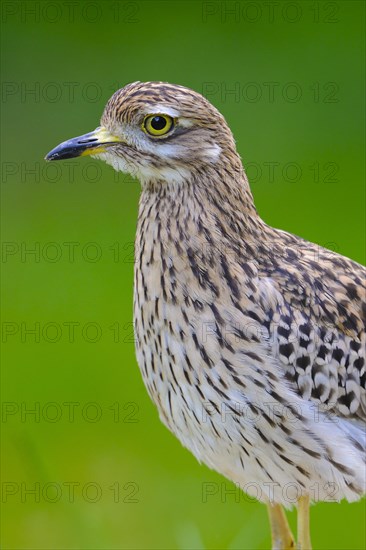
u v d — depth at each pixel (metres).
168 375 8.53
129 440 14.11
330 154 17.81
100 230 17.19
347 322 8.61
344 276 8.73
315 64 18.11
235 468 8.76
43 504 13.20
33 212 17.52
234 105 17.94
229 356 8.27
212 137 8.49
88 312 15.60
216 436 8.52
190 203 8.45
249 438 8.41
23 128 17.78
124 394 14.57
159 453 13.88
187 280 8.33
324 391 8.55
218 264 8.34
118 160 8.65
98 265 16.53
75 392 14.62
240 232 8.51
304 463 8.51
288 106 18.03
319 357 8.49
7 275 16.38
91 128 17.56
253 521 10.12
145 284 8.51
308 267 8.63
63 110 17.77
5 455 14.05
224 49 18.11
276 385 8.34
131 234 17.08
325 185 17.73
